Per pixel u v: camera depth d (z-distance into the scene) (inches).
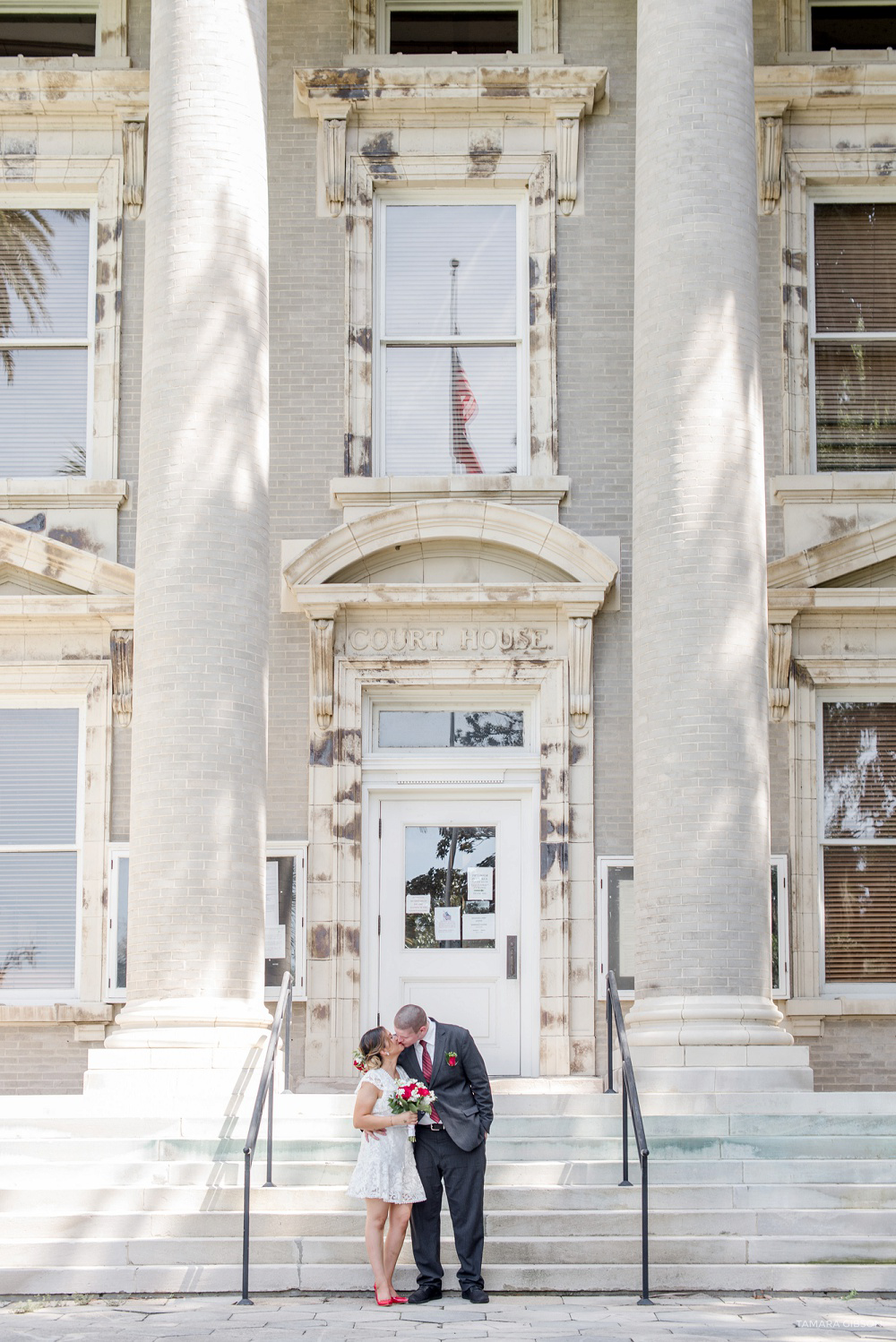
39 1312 340.2
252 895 475.2
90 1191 390.3
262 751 487.2
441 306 597.9
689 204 501.0
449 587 556.1
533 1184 396.5
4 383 598.9
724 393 492.7
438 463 589.6
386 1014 555.8
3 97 593.6
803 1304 344.8
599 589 554.9
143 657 484.4
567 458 578.2
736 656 481.1
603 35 604.4
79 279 604.7
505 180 595.8
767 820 480.7
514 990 557.0
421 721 575.5
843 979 559.8
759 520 494.6
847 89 589.9
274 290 589.6
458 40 614.2
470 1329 307.0
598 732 560.4
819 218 603.5
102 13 608.4
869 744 572.4
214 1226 378.3
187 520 485.4
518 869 564.4
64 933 565.0
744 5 518.3
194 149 504.4
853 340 595.2
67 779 572.7
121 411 586.6
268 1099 423.2
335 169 593.3
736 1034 452.4
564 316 587.2
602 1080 518.3
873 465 590.6
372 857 564.4
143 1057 448.5
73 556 564.7
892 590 558.3
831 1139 408.8
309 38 605.6
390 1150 346.9
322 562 560.4
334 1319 323.9
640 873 480.4
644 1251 350.9
